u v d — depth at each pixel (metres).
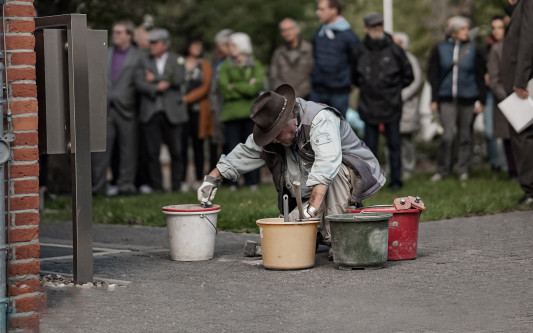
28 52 8.48
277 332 7.62
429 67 21.91
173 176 22.17
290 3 34.16
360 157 11.01
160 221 15.57
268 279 9.88
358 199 10.84
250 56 21.33
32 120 8.54
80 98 9.72
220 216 14.78
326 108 10.71
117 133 21.42
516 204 15.61
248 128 21.44
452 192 18.14
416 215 10.61
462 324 7.62
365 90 19.56
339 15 19.83
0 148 7.91
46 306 8.71
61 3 22.44
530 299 8.39
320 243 11.20
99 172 21.14
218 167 11.34
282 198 11.10
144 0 24.59
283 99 10.38
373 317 7.96
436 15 34.44
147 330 7.84
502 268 9.87
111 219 16.12
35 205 8.56
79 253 9.93
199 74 22.94
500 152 25.83
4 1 8.29
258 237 13.38
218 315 8.29
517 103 15.29
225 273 10.35
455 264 10.20
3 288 7.98
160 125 21.86
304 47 21.08
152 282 9.96
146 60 21.31
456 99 21.67
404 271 9.89
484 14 28.42
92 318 8.33
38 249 8.59
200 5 34.03
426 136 31.56
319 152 10.42
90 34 9.84
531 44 15.00
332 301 8.64
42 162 19.27
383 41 19.48
